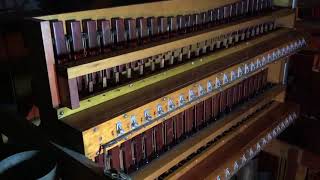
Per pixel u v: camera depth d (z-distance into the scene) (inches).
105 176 35.2
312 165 91.0
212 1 67.1
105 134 39.4
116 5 52.3
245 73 61.8
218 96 67.3
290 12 78.3
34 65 39.7
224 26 57.6
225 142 67.2
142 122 43.6
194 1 63.0
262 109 81.0
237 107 73.3
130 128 42.2
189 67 55.6
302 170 93.3
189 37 49.9
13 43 53.6
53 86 38.6
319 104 96.1
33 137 45.0
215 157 62.4
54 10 50.2
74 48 41.7
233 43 66.4
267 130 72.9
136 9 53.1
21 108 56.6
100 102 43.3
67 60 40.0
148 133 52.9
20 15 49.5
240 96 75.5
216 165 59.9
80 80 43.8
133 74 49.9
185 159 59.6
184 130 60.9
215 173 58.0
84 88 44.4
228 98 70.7
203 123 65.0
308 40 81.9
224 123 65.8
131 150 50.9
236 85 72.1
